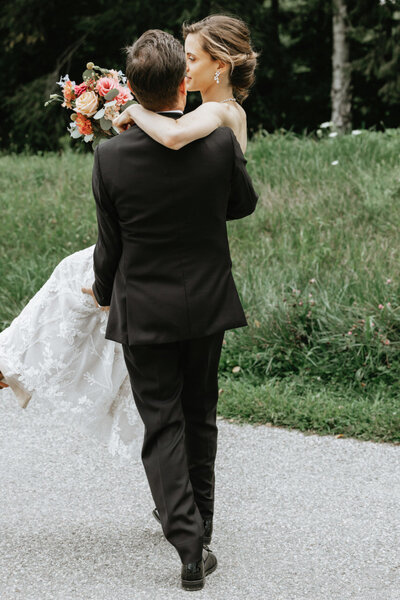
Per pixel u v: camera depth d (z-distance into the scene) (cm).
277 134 929
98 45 1755
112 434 324
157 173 257
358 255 630
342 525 325
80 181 898
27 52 1738
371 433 430
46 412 480
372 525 325
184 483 271
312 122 1825
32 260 695
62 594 271
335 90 1448
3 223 796
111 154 260
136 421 322
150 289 264
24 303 648
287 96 1762
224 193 269
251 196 283
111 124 296
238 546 308
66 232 761
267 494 359
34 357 321
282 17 1766
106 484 373
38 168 970
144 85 260
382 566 290
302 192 779
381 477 376
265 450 414
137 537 318
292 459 402
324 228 705
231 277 276
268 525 327
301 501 351
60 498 358
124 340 268
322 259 640
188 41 298
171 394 275
